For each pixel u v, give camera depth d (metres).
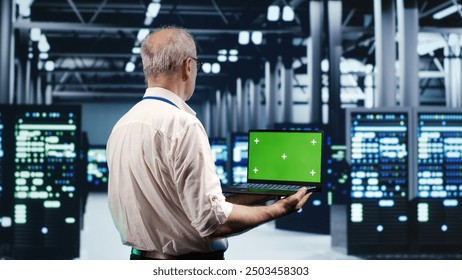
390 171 9.83
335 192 11.03
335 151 11.50
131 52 21.89
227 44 21.53
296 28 16.98
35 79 23.80
